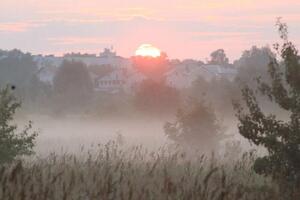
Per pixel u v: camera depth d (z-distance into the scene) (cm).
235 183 2831
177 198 2531
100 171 2983
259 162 3012
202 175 2948
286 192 2836
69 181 2662
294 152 2931
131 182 2689
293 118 2977
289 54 3006
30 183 2498
